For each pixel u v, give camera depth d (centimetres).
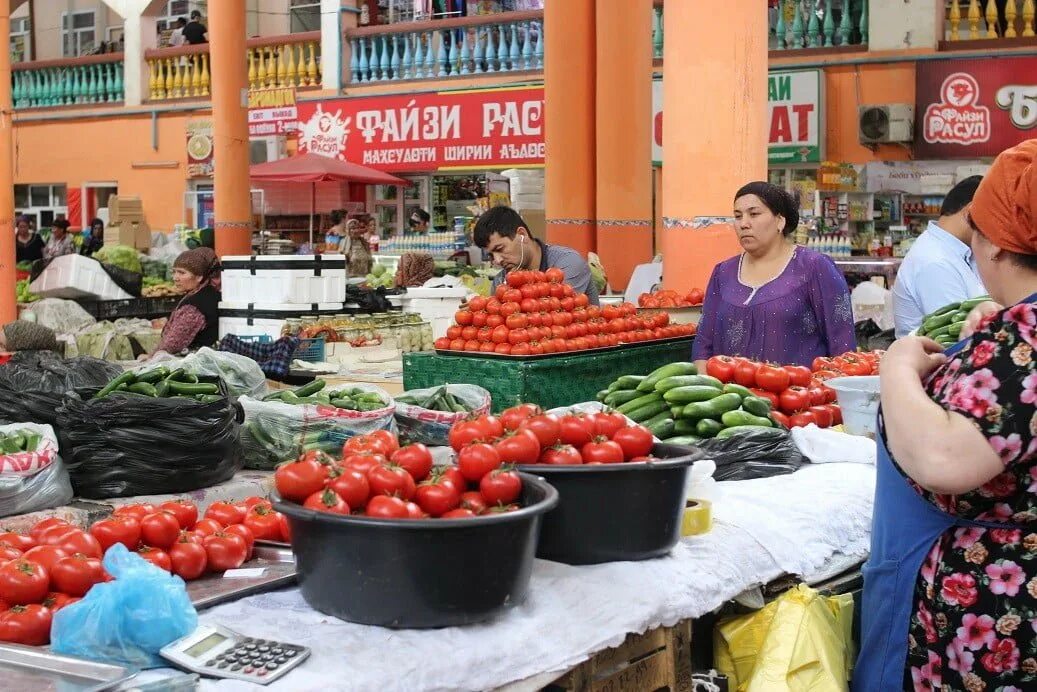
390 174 1916
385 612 249
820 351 540
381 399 497
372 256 1552
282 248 1658
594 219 1265
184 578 286
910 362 250
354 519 246
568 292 668
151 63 2159
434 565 246
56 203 2316
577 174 1250
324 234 1964
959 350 255
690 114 729
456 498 268
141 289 1295
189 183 2134
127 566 243
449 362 641
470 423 305
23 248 1850
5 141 1231
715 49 719
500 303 650
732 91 721
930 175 1471
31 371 489
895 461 263
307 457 265
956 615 251
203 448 423
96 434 409
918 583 260
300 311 908
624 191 1205
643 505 296
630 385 436
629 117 1198
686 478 307
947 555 254
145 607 235
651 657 294
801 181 1489
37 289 1236
